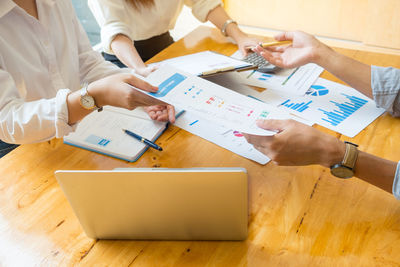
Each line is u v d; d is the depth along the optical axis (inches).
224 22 57.3
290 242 26.0
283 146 28.6
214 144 36.1
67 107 32.9
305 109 39.4
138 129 37.9
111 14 56.0
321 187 30.2
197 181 23.0
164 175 23.0
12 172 34.3
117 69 49.1
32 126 33.2
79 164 34.6
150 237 27.3
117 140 36.5
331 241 25.8
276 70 47.2
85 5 104.7
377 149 33.5
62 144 37.4
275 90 43.1
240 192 23.2
